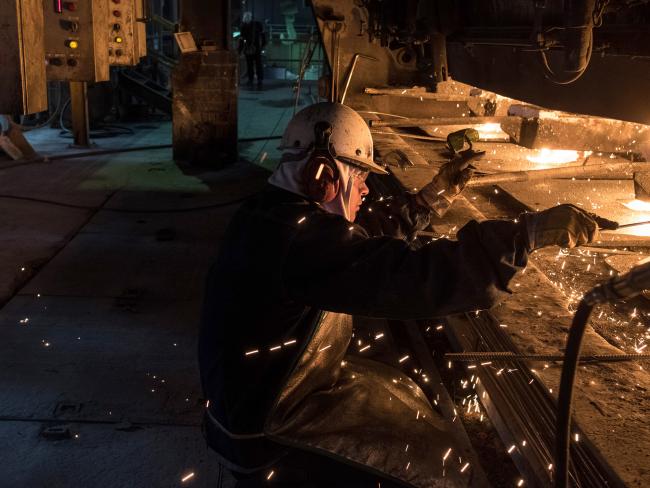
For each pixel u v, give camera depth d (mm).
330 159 1935
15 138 9859
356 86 6844
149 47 17406
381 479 2131
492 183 3842
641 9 2367
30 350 4316
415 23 4859
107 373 4070
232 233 2047
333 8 6566
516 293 2471
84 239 6555
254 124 14414
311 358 2035
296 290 1835
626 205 3717
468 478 2088
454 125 5914
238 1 25875
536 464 1767
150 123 14227
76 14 5723
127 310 4980
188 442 3441
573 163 4828
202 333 2119
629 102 2551
